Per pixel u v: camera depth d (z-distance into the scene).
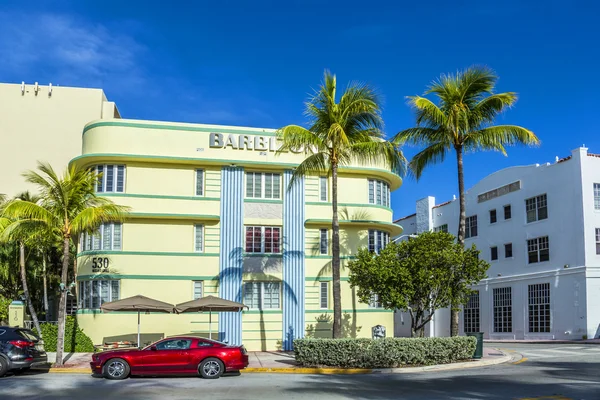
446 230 49.38
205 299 24.36
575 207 36.69
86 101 38.31
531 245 40.34
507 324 41.62
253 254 28.39
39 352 19.41
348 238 29.48
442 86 25.22
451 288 23.75
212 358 18.53
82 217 21.50
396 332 51.25
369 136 24.20
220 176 28.55
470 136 24.88
